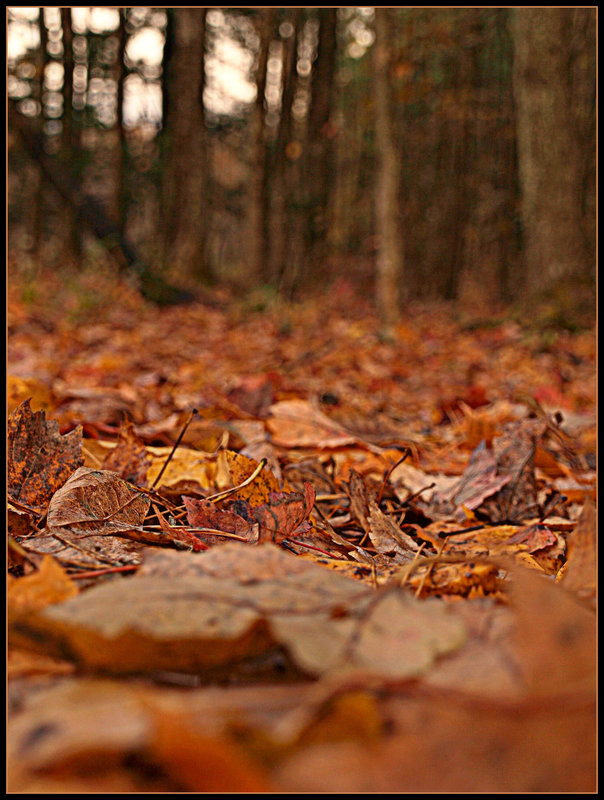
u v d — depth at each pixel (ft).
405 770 1.63
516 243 45.78
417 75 27.25
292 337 18.83
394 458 4.36
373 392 9.30
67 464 3.17
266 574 2.36
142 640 2.10
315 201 36.88
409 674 1.96
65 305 20.24
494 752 1.67
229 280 41.22
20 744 1.62
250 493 3.13
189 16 36.32
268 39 32.91
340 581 2.36
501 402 6.86
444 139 46.32
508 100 41.75
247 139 53.47
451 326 22.80
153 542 2.87
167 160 42.39
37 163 26.66
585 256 21.49
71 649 2.18
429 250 52.06
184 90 37.42
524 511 3.75
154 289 25.08
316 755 1.69
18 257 31.14
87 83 42.83
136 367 10.14
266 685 2.14
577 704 1.76
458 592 2.56
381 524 3.11
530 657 1.91
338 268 36.63
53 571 2.36
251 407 4.97
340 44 39.88
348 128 45.83
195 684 2.15
